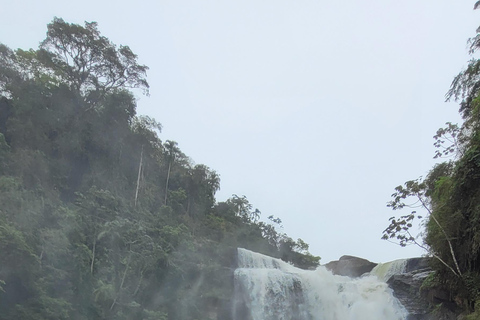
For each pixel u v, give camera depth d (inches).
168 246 1716.3
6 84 1996.8
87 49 2268.7
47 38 2203.5
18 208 1371.8
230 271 1923.0
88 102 2215.8
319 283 1937.7
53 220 1462.8
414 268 1904.5
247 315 1822.1
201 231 2429.9
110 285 1378.0
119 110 2219.5
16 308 1119.6
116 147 2166.6
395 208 1152.8
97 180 1963.6
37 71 2313.0
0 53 2033.7
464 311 1097.4
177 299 1616.6
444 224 1093.8
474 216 1020.5
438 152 1167.0
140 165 2294.5
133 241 1566.2
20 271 1157.7
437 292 1190.9
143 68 2421.3
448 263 1119.0
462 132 1129.4
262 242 2746.1
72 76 2279.8
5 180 1456.7
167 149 2620.6
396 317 1603.1
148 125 2544.3
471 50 1160.8
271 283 1898.4
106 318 1362.0
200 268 1785.2
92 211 1609.3
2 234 1141.7
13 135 1807.3
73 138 1953.7
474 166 1015.0
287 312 1868.8
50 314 1161.4
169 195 2495.1
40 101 1939.0
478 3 1144.2
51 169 1828.2
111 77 2372.0
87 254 1387.8
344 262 2282.2
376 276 2075.5
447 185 1109.7
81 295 1318.9
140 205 2169.0
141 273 1535.4
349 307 1793.8
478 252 1029.2
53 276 1264.8
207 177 2802.7
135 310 1453.0
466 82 1172.5
